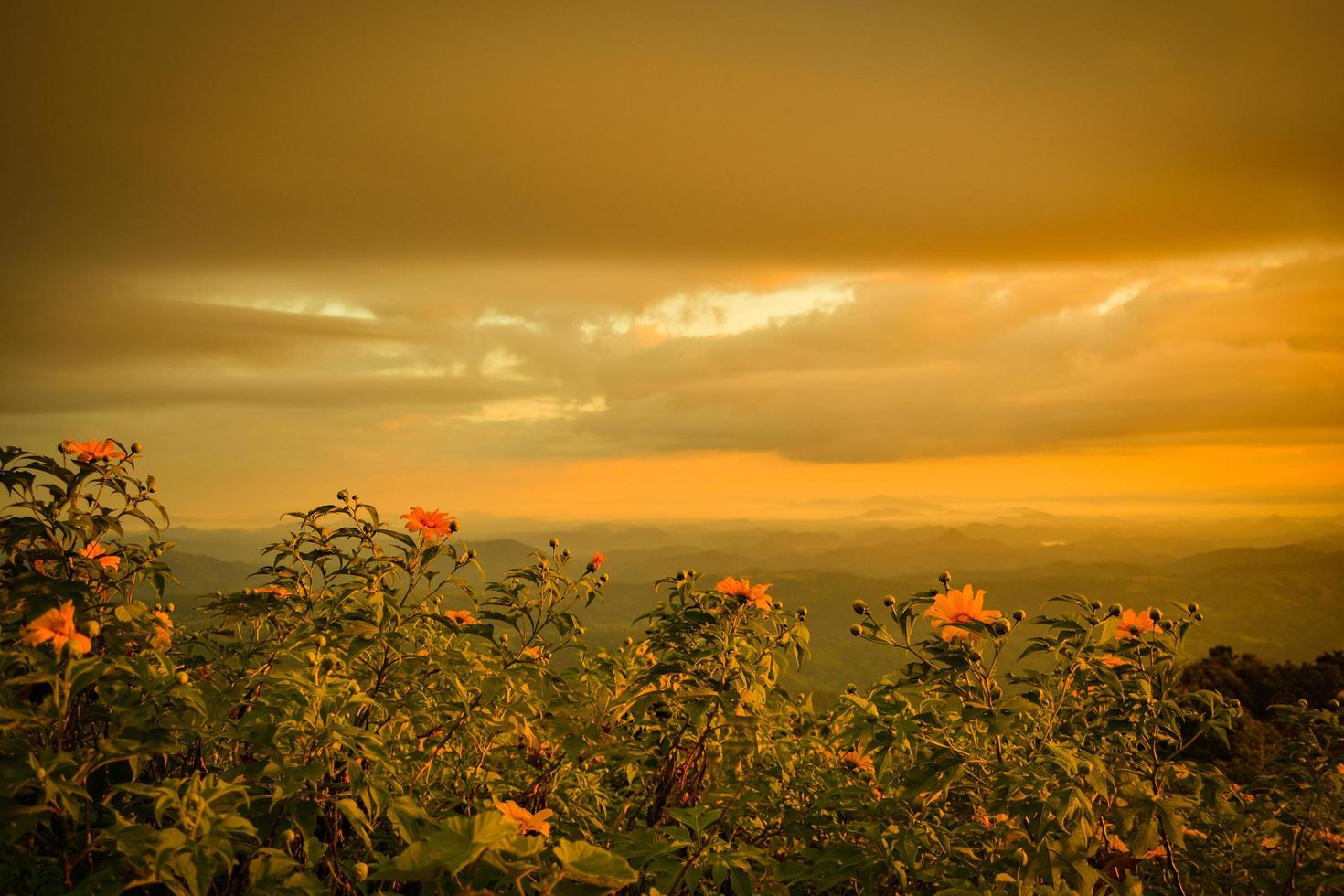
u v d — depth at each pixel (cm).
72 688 208
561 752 372
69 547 290
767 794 362
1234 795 328
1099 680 281
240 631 346
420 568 364
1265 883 312
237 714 295
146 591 333
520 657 349
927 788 261
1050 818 236
